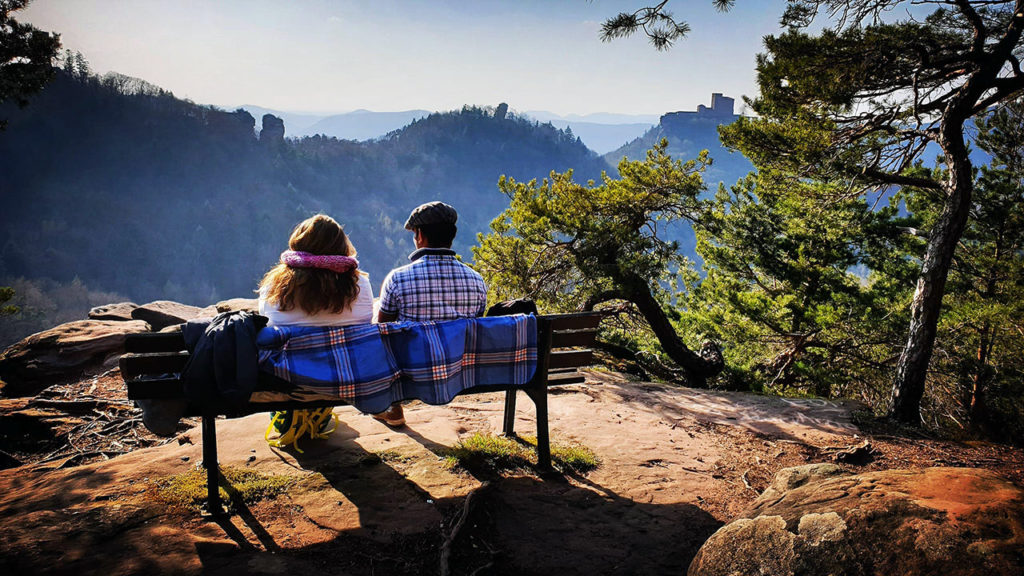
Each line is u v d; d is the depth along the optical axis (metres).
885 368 12.42
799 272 12.88
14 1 10.65
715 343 12.14
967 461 4.23
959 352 12.20
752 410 5.14
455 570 2.36
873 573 1.68
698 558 2.14
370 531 2.57
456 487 3.01
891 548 1.71
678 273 13.24
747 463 3.87
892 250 13.21
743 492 3.38
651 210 11.68
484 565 2.41
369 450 3.38
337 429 3.69
